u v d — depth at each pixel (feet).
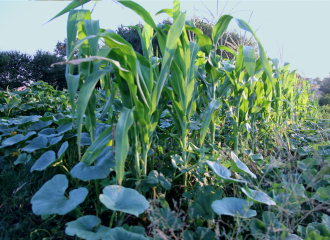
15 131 8.08
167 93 5.42
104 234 3.41
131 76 3.94
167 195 5.52
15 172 6.07
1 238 4.08
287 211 3.93
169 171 5.65
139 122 4.50
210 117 5.47
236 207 4.10
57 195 3.91
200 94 6.92
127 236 3.33
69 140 6.39
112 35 3.84
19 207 4.91
